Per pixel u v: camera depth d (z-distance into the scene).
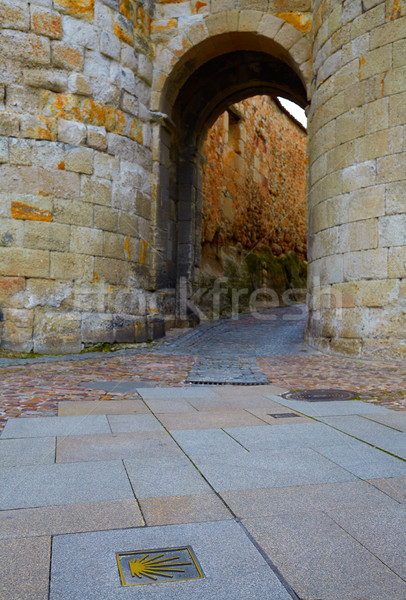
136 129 10.16
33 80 8.73
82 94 9.12
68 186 8.91
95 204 9.20
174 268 13.23
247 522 2.28
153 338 10.48
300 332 11.88
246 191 19.23
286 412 4.54
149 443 3.54
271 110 21.77
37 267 8.59
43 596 1.72
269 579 1.82
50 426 4.02
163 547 2.05
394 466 3.03
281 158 22.95
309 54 10.27
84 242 9.05
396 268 7.75
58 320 8.73
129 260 9.85
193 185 13.67
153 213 10.62
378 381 6.22
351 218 8.33
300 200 25.28
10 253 8.45
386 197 7.88
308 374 6.85
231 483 2.76
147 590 1.76
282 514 2.36
